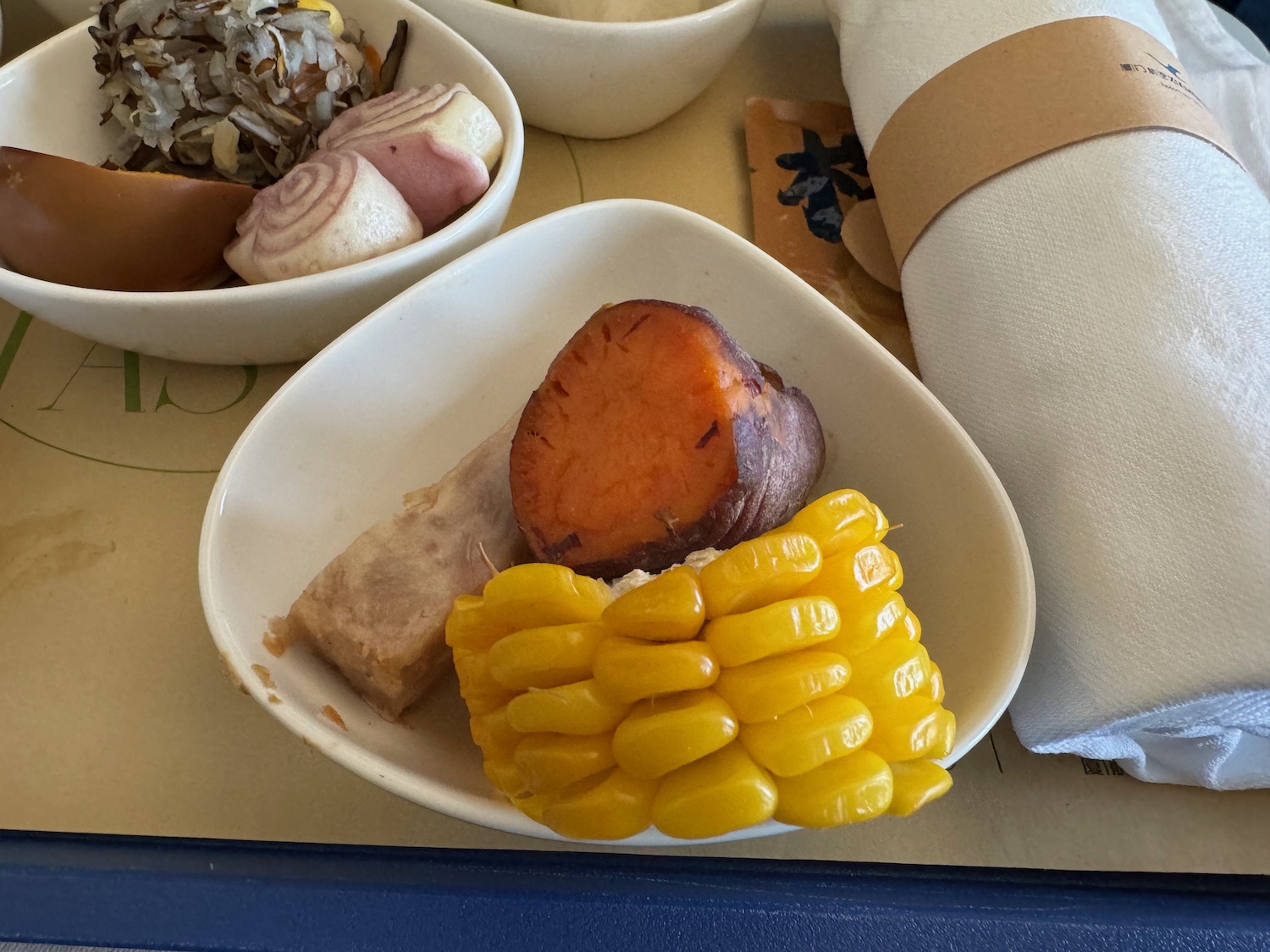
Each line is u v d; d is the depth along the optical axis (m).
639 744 0.28
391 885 0.32
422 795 0.32
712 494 0.37
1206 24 0.64
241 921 0.31
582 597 0.31
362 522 0.44
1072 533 0.38
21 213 0.42
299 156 0.52
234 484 0.39
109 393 0.49
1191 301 0.39
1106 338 0.39
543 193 0.61
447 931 0.31
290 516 0.42
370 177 0.45
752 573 0.29
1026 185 0.44
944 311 0.47
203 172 0.52
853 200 0.61
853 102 0.58
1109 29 0.47
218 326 0.44
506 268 0.47
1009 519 0.39
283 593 0.40
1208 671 0.32
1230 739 0.39
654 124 0.64
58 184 0.42
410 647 0.38
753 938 0.32
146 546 0.44
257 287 0.42
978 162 0.46
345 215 0.44
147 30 0.49
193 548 0.44
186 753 0.39
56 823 0.37
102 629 0.41
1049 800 0.41
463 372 0.47
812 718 0.28
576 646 0.30
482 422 0.48
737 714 0.28
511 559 0.43
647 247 0.49
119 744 0.39
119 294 0.41
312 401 0.42
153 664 0.41
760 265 0.47
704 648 0.29
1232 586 0.33
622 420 0.39
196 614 0.42
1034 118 0.45
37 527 0.44
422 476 0.46
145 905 0.31
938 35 0.51
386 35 0.56
